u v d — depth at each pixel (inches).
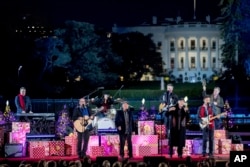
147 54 5669.3
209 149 1155.9
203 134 1157.1
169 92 1232.8
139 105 2832.2
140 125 1235.2
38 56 3422.7
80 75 3794.3
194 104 3041.3
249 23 2972.4
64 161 868.0
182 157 1138.7
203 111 1161.4
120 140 1149.1
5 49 3216.0
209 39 7194.9
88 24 3858.3
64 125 1332.4
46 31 3612.2
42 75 3388.3
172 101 1224.8
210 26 7180.1
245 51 3061.0
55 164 848.3
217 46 7199.8
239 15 2942.9
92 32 3848.4
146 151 1212.5
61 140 1259.8
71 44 3767.2
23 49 3316.9
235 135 1385.3
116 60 4165.8
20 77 3206.2
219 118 1279.5
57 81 3565.5
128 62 5398.6
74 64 3782.0
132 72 5487.2
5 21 3248.0
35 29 3494.1
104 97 1374.3
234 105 3250.5
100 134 1289.4
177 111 1139.3
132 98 3558.1
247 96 3378.4
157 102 2832.2
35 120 1499.8
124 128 1145.4
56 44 3540.8
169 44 7140.8
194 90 3801.7
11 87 3100.4
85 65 3791.8
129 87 4483.3
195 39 7175.2
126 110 1152.8
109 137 1218.0
